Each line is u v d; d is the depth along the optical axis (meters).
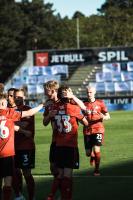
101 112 24.42
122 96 91.81
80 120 16.62
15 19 143.38
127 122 58.12
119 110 86.88
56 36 149.12
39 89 100.12
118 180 21.45
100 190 19.31
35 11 156.50
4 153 15.51
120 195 18.31
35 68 103.75
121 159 28.27
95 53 102.50
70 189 16.44
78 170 24.59
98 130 24.03
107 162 27.19
